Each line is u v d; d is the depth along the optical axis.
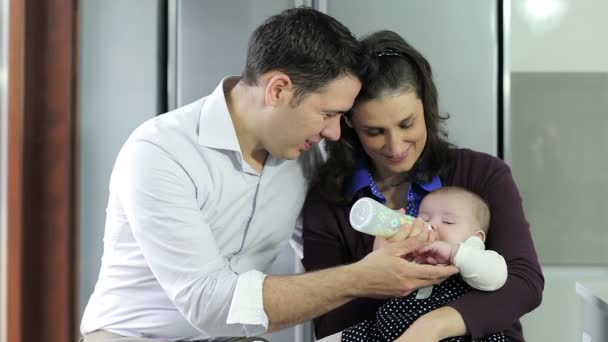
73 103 2.29
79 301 2.29
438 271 1.30
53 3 2.27
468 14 2.19
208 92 2.22
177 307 1.37
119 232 1.48
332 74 1.35
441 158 1.55
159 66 2.25
